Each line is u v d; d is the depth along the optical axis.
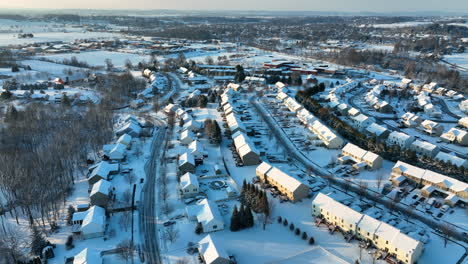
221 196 102.12
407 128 160.38
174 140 146.12
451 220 87.81
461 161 111.00
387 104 183.75
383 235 75.38
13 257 74.31
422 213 91.44
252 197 94.06
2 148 125.38
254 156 121.56
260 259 75.19
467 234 82.50
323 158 127.88
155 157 129.88
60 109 174.88
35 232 78.25
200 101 192.50
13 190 95.25
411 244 71.25
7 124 153.00
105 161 119.38
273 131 157.38
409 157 117.06
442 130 150.00
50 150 120.44
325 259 73.81
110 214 93.56
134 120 165.00
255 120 171.62
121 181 111.25
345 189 105.19
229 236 83.31
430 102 192.62
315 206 89.50
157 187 107.38
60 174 105.50
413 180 105.62
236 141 134.62
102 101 192.12
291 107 184.62
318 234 83.44
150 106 199.62
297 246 79.25
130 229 86.69
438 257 74.75
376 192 102.56
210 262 70.38
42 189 97.44
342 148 136.25
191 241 81.56
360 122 158.75
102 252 77.56
